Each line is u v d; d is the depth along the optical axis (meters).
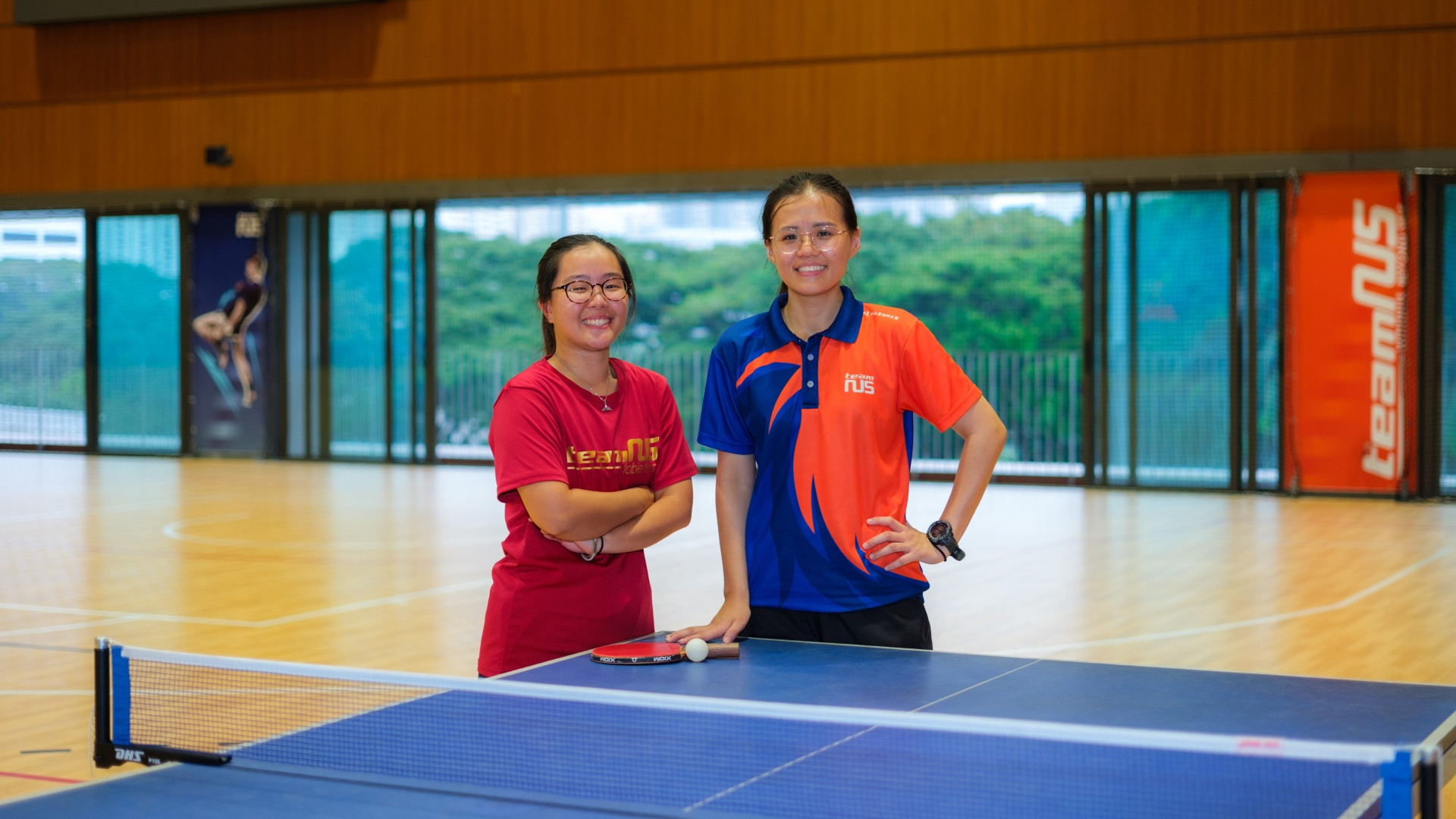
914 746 1.83
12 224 14.70
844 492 2.47
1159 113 10.98
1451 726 1.89
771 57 11.86
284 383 13.63
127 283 14.07
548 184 12.55
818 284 2.39
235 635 5.48
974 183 11.40
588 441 2.52
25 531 8.69
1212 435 11.09
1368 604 6.11
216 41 13.57
